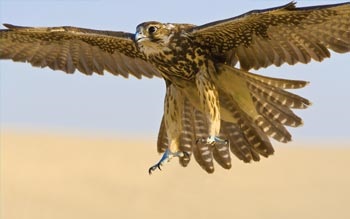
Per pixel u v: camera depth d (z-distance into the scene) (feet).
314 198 105.91
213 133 57.00
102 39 58.54
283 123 57.72
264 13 53.83
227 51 57.47
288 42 56.18
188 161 59.00
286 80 56.59
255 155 58.80
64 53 60.23
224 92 57.82
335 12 53.88
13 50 60.23
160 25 56.95
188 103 58.75
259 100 57.72
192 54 57.06
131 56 60.03
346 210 102.27
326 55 56.03
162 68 57.93
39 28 57.88
